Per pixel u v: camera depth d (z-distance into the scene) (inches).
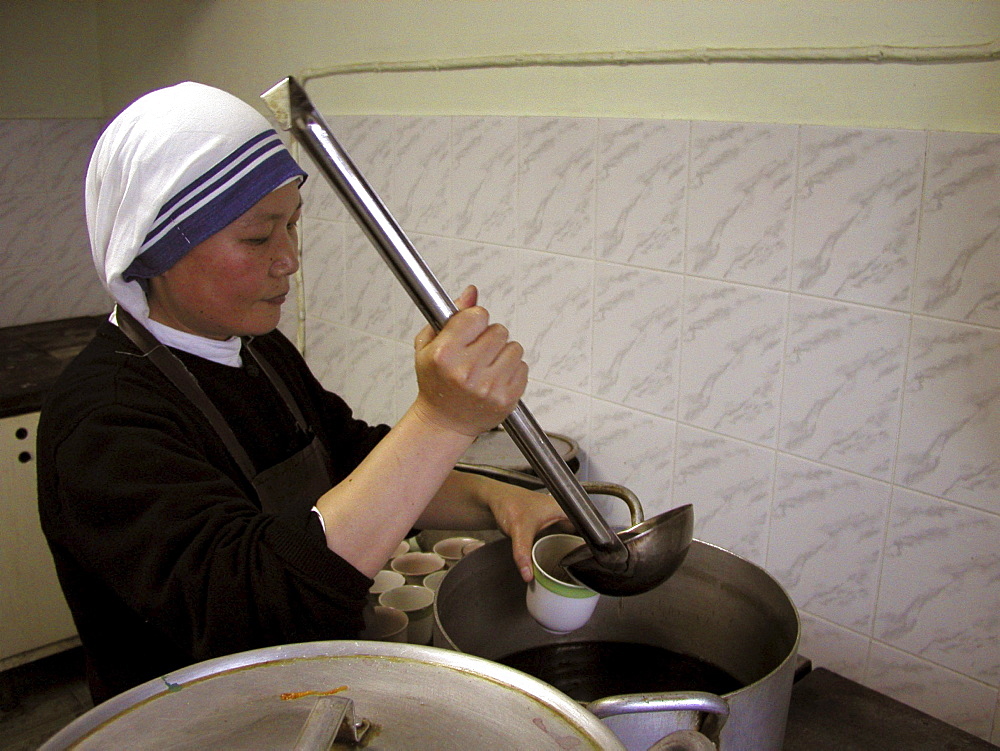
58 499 36.9
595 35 59.2
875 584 52.1
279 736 20.7
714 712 28.9
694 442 58.6
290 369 49.1
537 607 39.8
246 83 89.5
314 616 32.8
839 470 52.2
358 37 76.4
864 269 49.1
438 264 73.3
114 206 37.6
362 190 25.5
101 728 21.2
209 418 40.6
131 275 38.7
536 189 64.2
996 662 48.5
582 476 65.6
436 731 21.2
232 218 37.0
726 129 53.0
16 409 82.9
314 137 24.1
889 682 52.6
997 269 44.7
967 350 46.4
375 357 81.7
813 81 49.6
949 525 48.7
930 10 44.9
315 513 33.6
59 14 104.9
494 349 30.5
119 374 38.4
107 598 39.3
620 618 46.3
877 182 47.7
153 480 34.9
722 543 58.5
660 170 56.6
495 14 65.1
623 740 29.3
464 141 68.6
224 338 43.1
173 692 22.5
